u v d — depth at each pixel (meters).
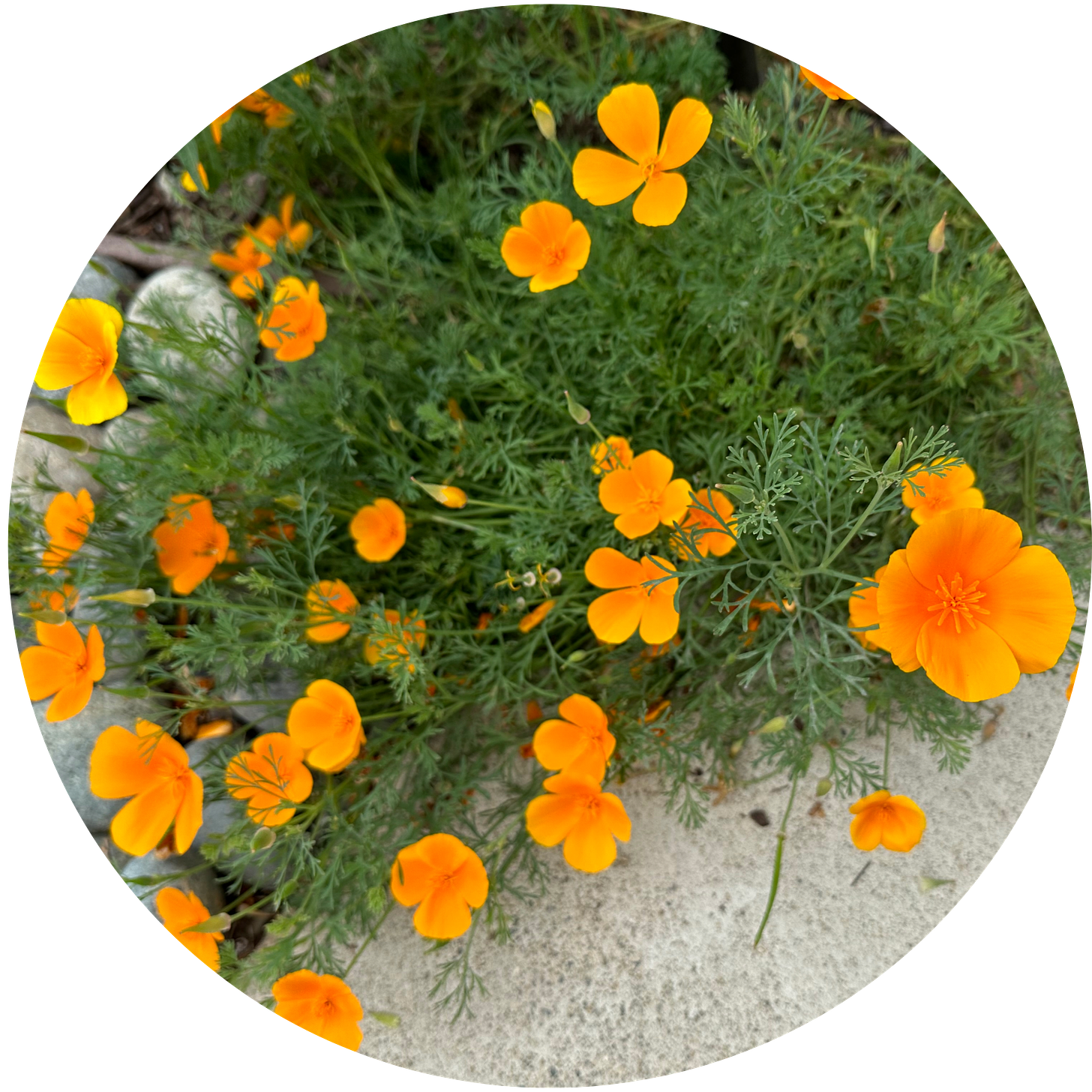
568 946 0.49
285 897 0.51
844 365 0.51
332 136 0.56
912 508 0.47
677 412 0.52
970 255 0.49
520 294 0.52
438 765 0.51
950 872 0.49
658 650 0.51
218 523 0.49
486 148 0.57
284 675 0.53
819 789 0.44
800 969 0.48
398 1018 0.45
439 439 0.52
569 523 0.50
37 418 0.55
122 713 0.52
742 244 0.50
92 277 0.56
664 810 0.52
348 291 0.58
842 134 0.55
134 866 0.52
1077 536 0.52
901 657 0.38
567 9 0.56
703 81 0.56
